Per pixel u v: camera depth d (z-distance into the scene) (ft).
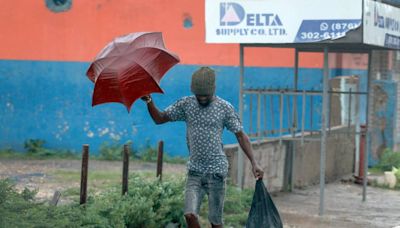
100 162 76.54
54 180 61.62
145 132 81.00
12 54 80.94
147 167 74.49
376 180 72.08
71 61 80.84
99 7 80.43
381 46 55.36
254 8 52.85
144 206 41.14
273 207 35.37
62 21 80.59
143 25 80.69
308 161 69.15
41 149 79.97
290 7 51.85
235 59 81.25
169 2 80.43
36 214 34.68
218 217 34.94
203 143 33.81
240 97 57.21
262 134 60.23
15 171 66.90
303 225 49.75
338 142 76.18
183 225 43.01
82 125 81.00
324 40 51.13
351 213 55.67
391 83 84.74
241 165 55.83
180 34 80.59
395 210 57.98
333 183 72.95
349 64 88.38
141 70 32.12
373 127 84.94
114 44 33.04
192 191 34.19
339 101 80.48
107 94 32.42
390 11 56.59
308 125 84.79
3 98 81.00
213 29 53.93
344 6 50.42
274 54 82.43
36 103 81.10
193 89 33.32
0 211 33.12
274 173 62.95
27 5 80.64
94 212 38.34
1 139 81.20
